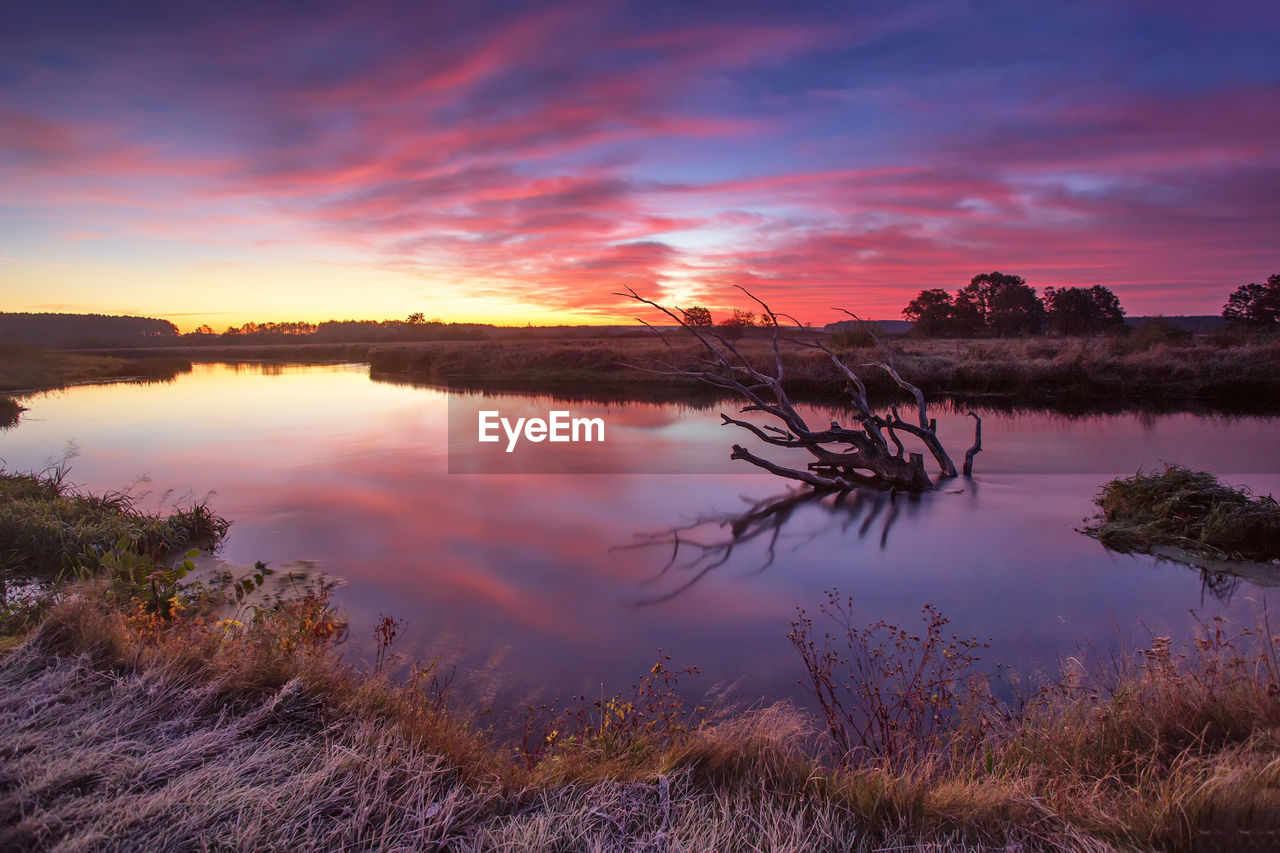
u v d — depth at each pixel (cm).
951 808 272
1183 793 260
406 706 339
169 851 224
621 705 460
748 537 910
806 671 529
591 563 796
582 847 246
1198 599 663
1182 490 897
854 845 255
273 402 2711
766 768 300
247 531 930
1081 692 420
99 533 771
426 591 701
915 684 439
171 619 517
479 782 283
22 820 229
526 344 5416
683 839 251
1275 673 358
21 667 337
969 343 3928
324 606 616
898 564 791
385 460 1489
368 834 244
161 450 1608
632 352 3950
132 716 303
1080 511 1023
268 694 337
